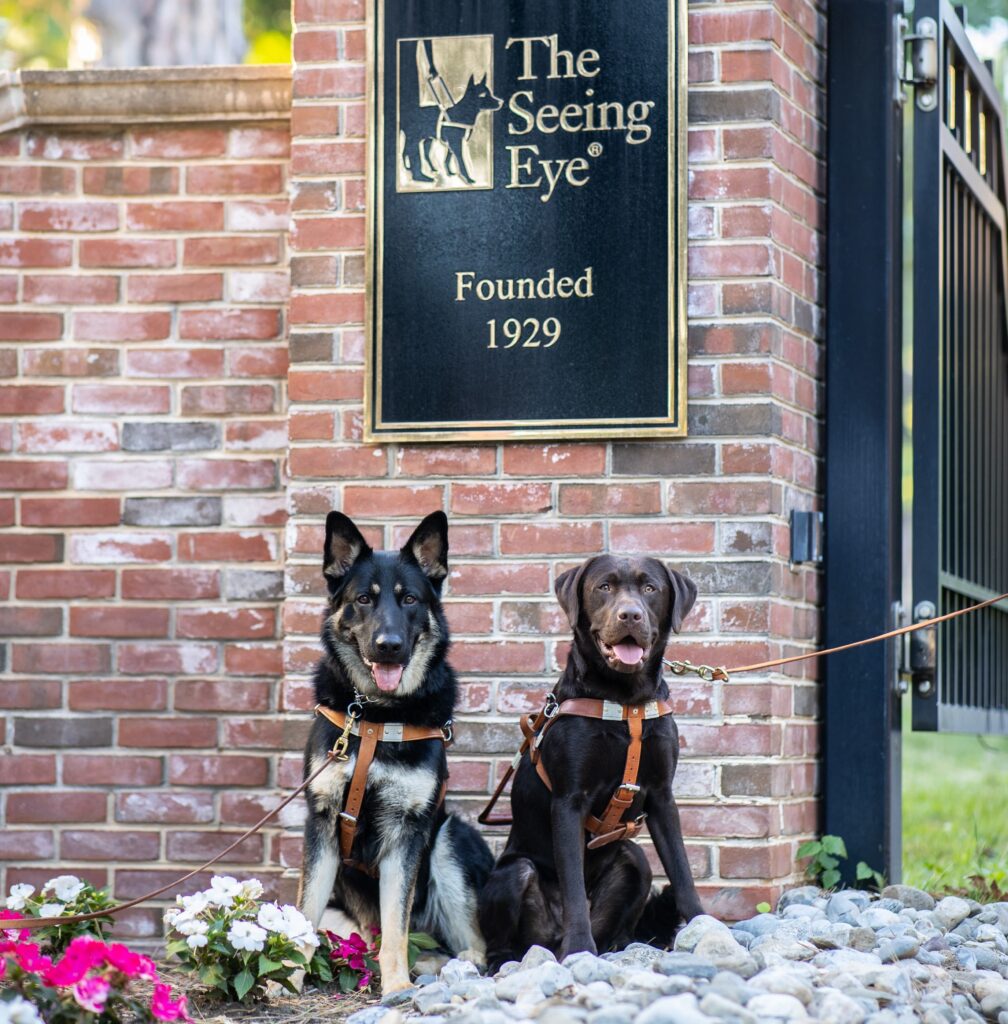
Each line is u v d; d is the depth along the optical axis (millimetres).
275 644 5605
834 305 5438
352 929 4797
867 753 5270
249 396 5707
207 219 5754
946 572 5707
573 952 4031
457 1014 3426
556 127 5145
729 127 5070
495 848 5090
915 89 5621
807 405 5340
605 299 5094
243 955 4059
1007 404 7090
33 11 14633
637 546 5055
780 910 4898
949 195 5891
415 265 5211
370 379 5215
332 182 5305
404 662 4352
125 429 5734
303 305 5293
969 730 6008
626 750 4281
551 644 5094
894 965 3871
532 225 5148
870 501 5348
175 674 5629
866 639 5289
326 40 5312
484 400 5152
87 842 5582
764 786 4887
